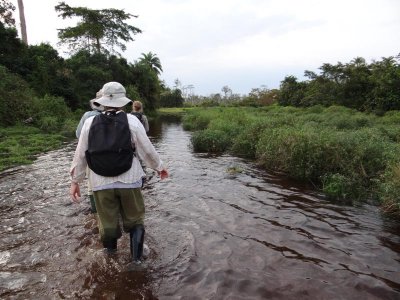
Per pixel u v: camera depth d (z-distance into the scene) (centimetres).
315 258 347
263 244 377
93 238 381
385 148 666
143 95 3675
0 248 360
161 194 558
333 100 3197
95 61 3198
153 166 317
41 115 1747
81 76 2834
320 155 671
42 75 2334
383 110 2539
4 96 1673
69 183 628
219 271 314
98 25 3462
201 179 670
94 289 284
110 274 306
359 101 3048
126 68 3569
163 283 293
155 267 319
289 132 779
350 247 373
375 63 3241
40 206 494
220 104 5484
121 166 289
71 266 322
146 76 3697
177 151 1070
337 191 573
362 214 480
